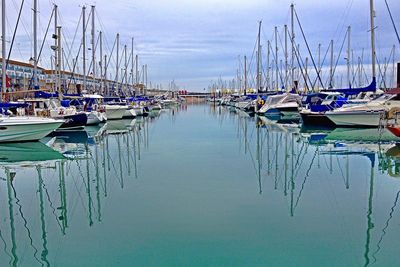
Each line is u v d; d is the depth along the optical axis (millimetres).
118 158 19281
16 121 22562
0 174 15805
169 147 22938
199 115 59031
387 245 8172
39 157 19719
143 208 10852
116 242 8516
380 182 13531
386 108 25625
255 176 14680
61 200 11914
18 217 10391
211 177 14555
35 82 30656
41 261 7703
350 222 9555
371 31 29547
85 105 37125
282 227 9227
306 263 7402
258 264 7359
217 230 9078
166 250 8031
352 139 24875
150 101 74438
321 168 16094
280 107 46344
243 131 32438
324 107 31844
